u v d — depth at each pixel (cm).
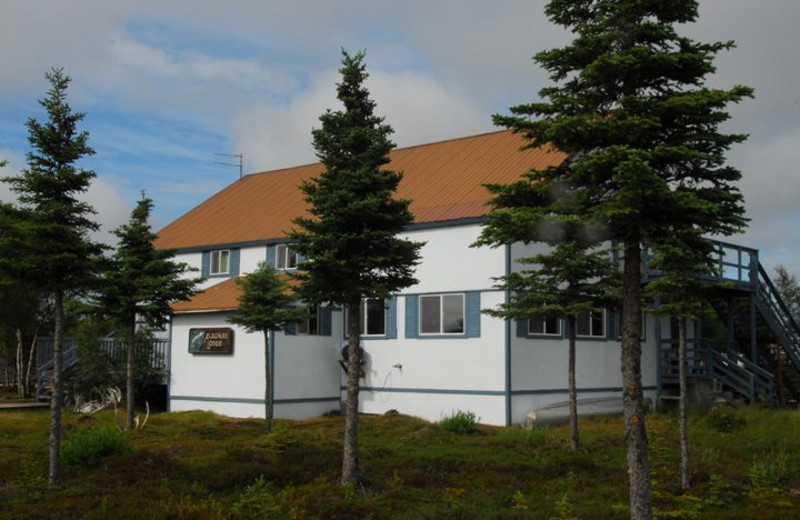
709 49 946
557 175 1014
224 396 2541
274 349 2428
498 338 2267
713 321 3275
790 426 1964
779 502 1227
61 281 1284
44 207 1251
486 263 2309
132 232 2019
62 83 1279
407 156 3062
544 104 984
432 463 1552
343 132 1365
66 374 2778
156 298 2039
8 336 3497
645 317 2719
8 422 2145
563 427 2178
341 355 2616
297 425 2212
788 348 2722
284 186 3444
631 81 964
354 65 1370
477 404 2295
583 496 1297
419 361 2438
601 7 958
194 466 1457
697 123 954
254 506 1173
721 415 2030
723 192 945
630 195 877
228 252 3016
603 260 1758
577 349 2498
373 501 1241
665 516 1145
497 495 1310
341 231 1350
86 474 1365
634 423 948
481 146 2883
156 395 2855
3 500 1184
